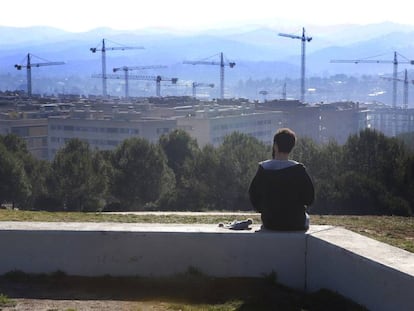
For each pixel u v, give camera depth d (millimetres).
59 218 12102
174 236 6219
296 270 6043
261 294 5746
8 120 140375
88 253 6309
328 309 5305
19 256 6332
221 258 6160
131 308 5500
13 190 44562
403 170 32531
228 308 5469
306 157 37719
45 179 47500
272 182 6074
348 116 194625
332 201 28516
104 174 46844
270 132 158500
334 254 5555
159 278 6152
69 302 5668
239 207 38062
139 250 6262
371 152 37094
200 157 42531
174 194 41094
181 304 5617
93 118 143375
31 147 142500
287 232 6098
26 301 5684
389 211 27984
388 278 4824
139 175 46094
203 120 137250
